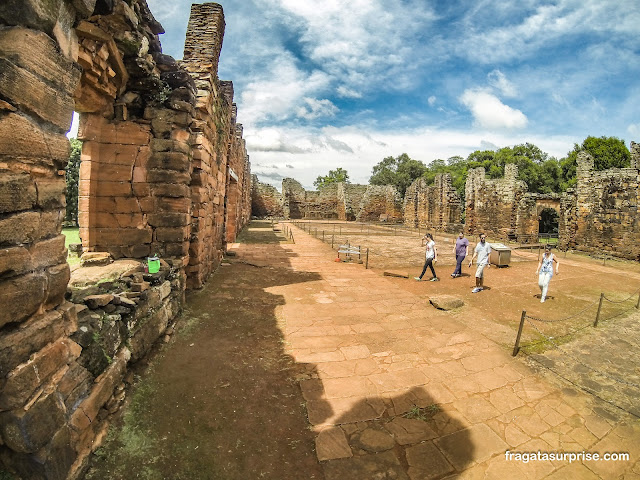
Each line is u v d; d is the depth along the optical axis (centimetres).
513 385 569
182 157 770
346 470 375
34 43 288
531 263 1806
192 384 505
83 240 736
